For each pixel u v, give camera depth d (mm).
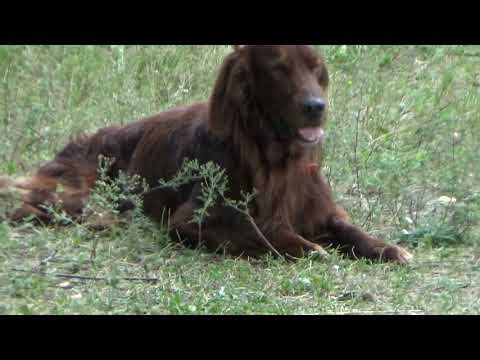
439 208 10359
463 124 12586
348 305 7453
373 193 10766
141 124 10109
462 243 9273
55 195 9930
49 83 14000
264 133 8719
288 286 7746
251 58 8648
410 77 14719
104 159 9742
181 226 8977
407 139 12312
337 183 10773
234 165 8828
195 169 8906
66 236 9141
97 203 9289
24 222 9305
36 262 8367
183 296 7512
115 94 13391
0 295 7426
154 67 14398
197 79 14219
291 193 8906
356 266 8383
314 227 9125
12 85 13953
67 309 7105
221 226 8867
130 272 8195
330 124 11852
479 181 10680
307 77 8547
